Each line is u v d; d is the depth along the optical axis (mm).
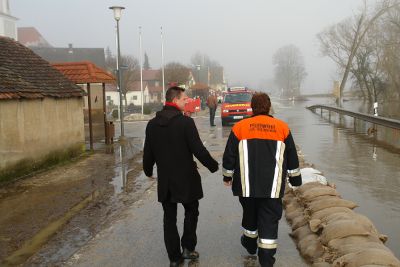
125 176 10000
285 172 4363
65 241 5762
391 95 42469
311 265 4602
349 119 25969
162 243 5523
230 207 7039
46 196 8195
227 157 4434
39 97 10641
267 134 4332
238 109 23156
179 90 4730
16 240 5844
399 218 6270
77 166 11438
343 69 56188
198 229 5969
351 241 4406
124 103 71438
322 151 12891
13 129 9664
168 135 4590
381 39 43562
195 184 4707
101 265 4883
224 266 4727
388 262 3865
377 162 10828
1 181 9164
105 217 6789
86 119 25391
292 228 5609
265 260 4336
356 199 7332
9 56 11680
